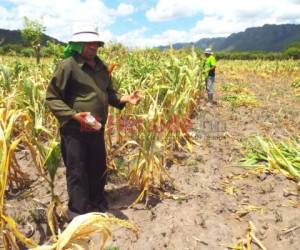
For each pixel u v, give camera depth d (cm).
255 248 421
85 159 451
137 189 535
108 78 461
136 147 698
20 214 464
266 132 905
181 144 761
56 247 221
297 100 1480
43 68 1013
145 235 432
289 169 602
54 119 708
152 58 1302
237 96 1398
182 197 522
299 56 6006
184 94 666
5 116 427
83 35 418
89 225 225
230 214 490
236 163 668
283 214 482
